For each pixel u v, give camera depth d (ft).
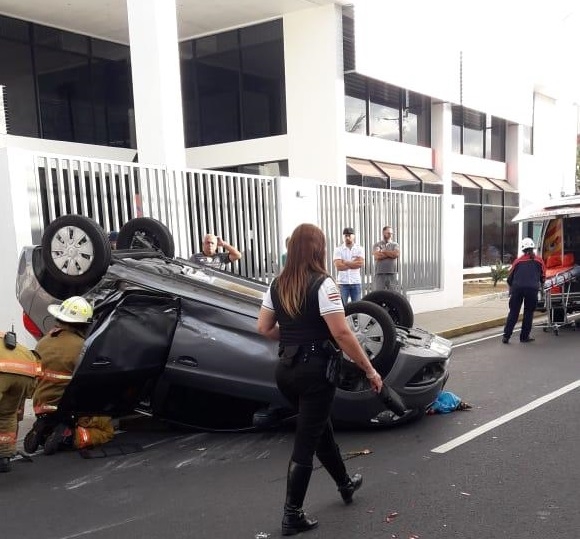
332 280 10.92
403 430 17.80
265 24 54.95
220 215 31.60
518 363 27.14
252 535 11.61
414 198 45.27
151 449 16.88
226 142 58.49
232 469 15.15
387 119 61.16
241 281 20.49
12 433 14.85
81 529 12.05
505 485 13.55
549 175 95.55
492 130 82.38
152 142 33.37
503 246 82.17
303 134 53.11
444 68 63.82
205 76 59.36
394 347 16.80
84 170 25.71
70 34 55.16
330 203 38.47
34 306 19.03
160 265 19.63
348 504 12.78
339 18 51.44
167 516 12.54
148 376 16.61
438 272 47.80
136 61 33.45
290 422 18.49
